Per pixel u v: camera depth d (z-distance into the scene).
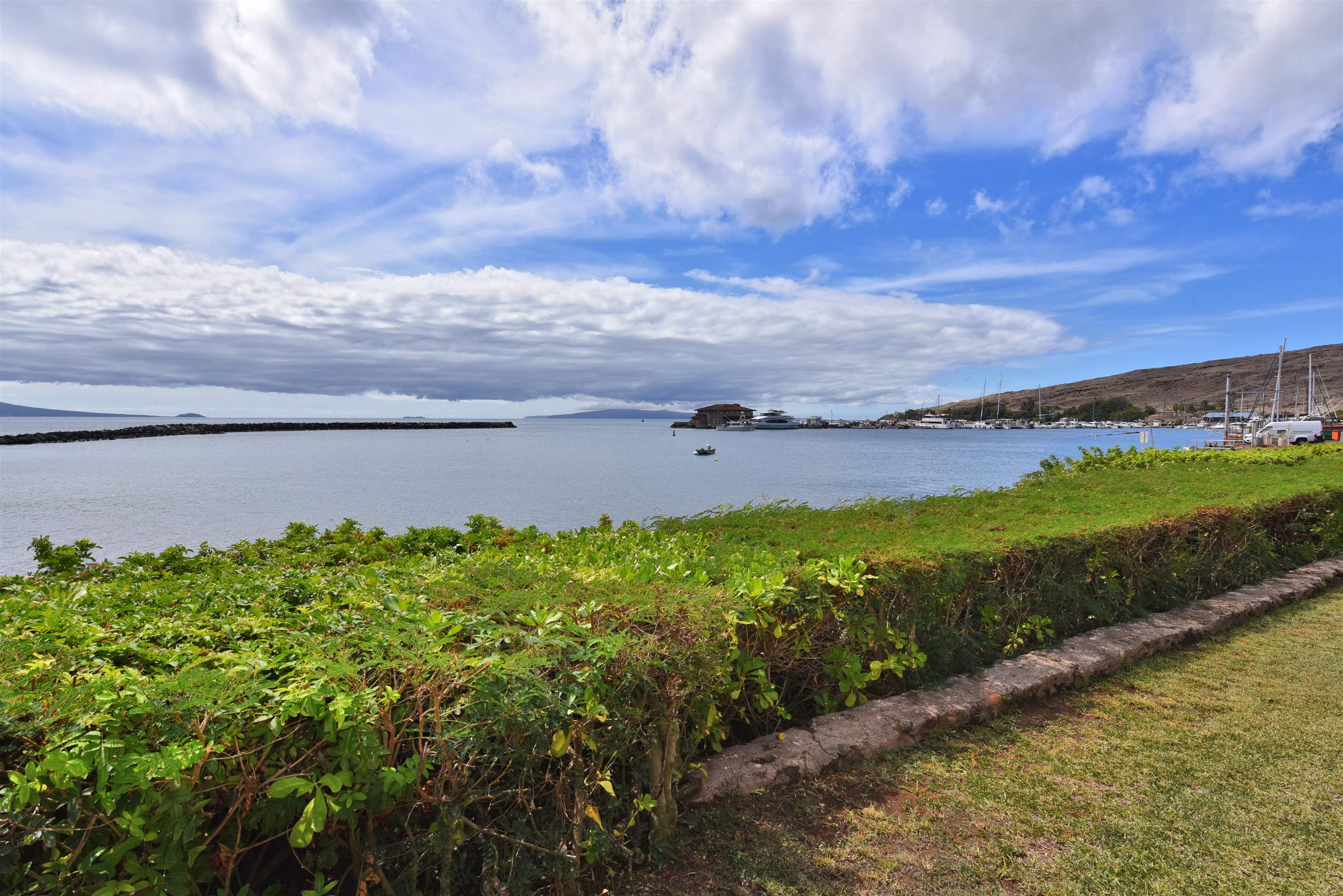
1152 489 8.37
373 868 1.88
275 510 20.91
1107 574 5.43
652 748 2.54
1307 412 75.50
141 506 22.23
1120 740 3.54
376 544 5.38
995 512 6.52
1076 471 14.25
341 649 2.05
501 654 2.13
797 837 2.72
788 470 40.03
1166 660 4.74
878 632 3.81
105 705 1.61
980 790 3.08
